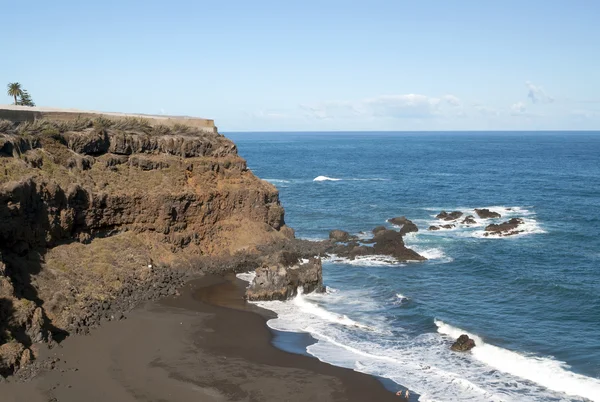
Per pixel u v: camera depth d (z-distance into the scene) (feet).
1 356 104.12
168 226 181.37
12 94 300.81
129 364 113.80
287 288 161.48
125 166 183.01
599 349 124.36
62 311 130.72
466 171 541.34
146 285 157.99
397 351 124.77
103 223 168.04
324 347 126.82
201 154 207.31
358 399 103.60
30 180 142.72
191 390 104.99
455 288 171.01
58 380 104.47
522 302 157.28
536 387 107.04
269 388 106.93
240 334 132.98
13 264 132.26
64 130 173.37
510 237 243.81
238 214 206.59
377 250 213.66
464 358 120.47
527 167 579.89
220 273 179.52
